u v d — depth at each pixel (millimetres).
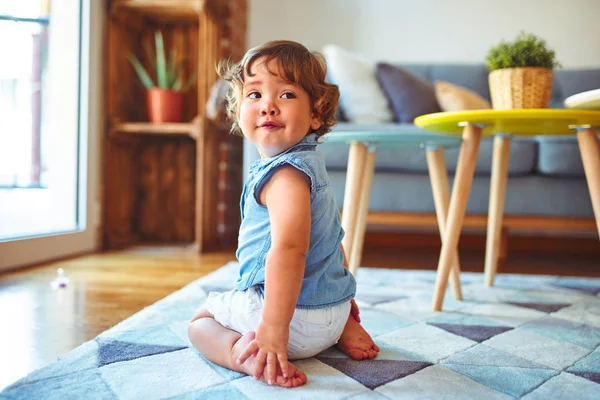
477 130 1110
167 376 701
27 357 806
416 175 1843
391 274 1602
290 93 733
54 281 1406
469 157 1118
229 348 727
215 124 2223
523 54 1096
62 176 1986
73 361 754
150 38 2330
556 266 1864
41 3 1979
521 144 1763
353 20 2676
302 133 745
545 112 977
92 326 980
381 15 2664
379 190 1858
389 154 1819
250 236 761
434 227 2443
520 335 934
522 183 1812
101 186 2086
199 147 2076
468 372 738
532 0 2582
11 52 1907
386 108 2156
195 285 1329
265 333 671
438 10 2641
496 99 1141
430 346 861
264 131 733
